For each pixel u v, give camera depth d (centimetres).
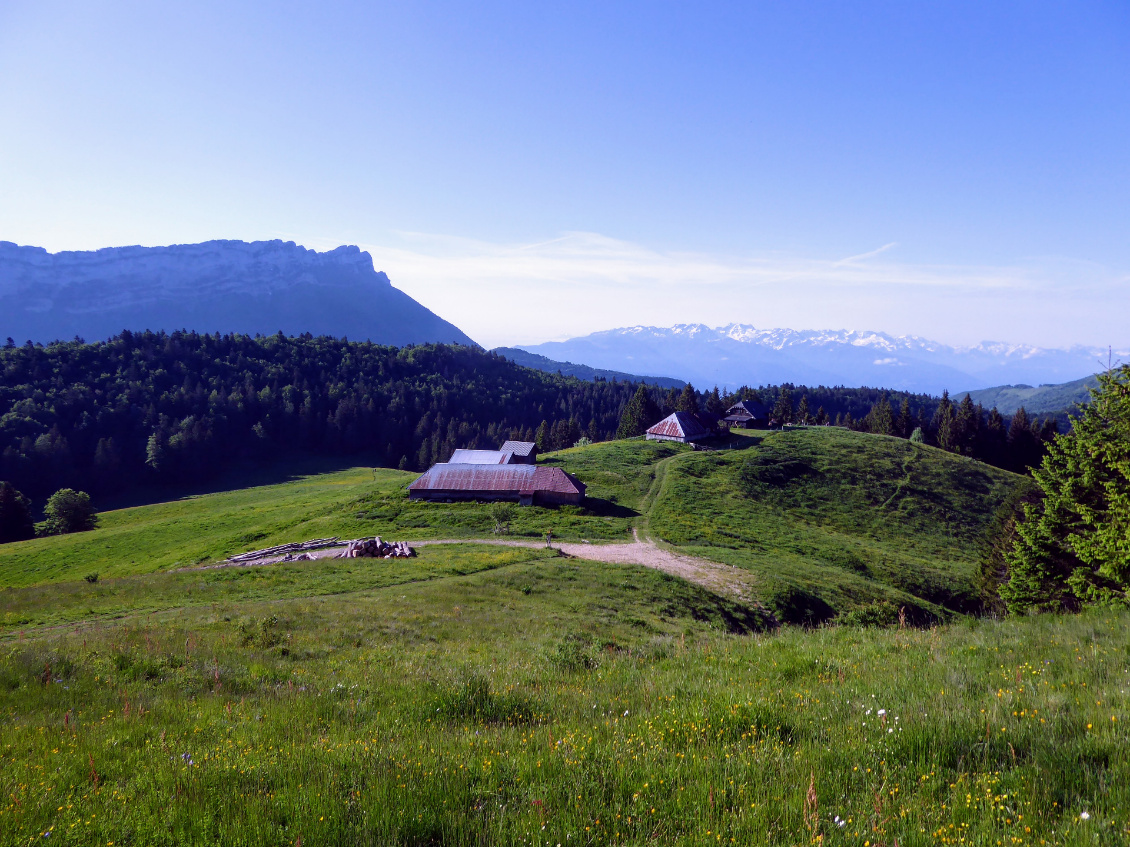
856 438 12062
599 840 513
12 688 1298
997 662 1083
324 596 3447
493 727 888
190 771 714
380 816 552
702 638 1956
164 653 1734
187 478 17462
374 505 7550
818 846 477
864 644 1388
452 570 4250
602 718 888
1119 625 1327
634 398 15312
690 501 7744
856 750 656
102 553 7919
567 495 7394
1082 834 459
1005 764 596
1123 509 2298
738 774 612
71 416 18575
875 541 7525
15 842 562
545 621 2959
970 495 9262
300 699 1141
